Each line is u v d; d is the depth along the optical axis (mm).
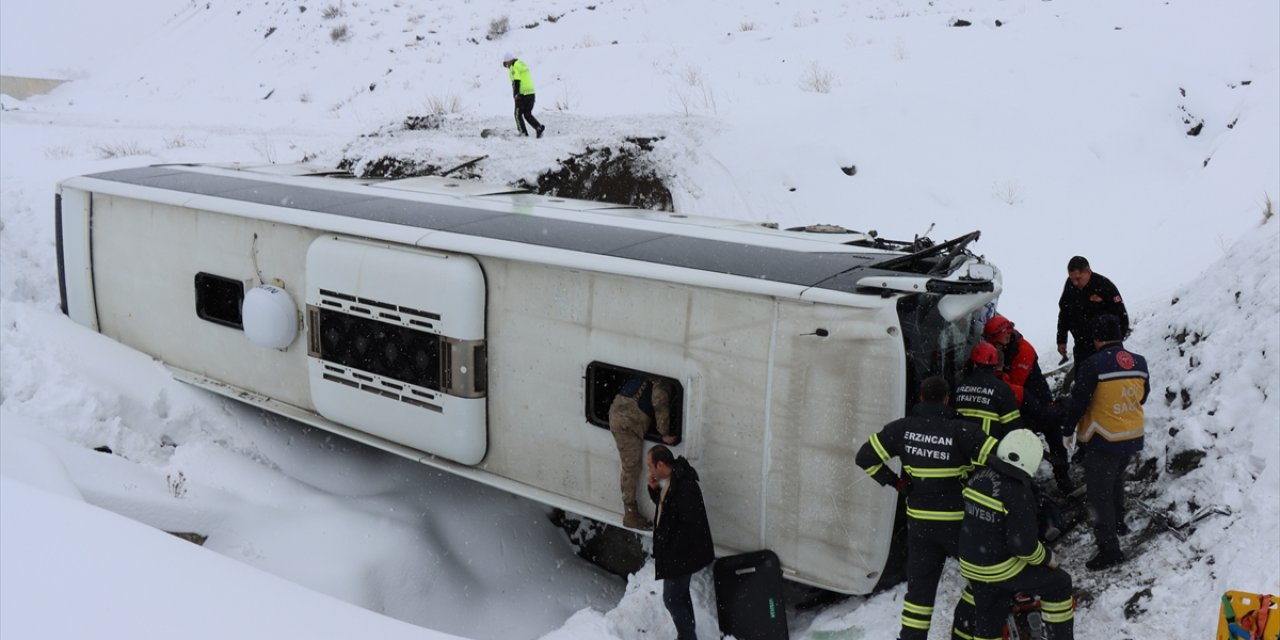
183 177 10320
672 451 6605
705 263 6559
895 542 6223
